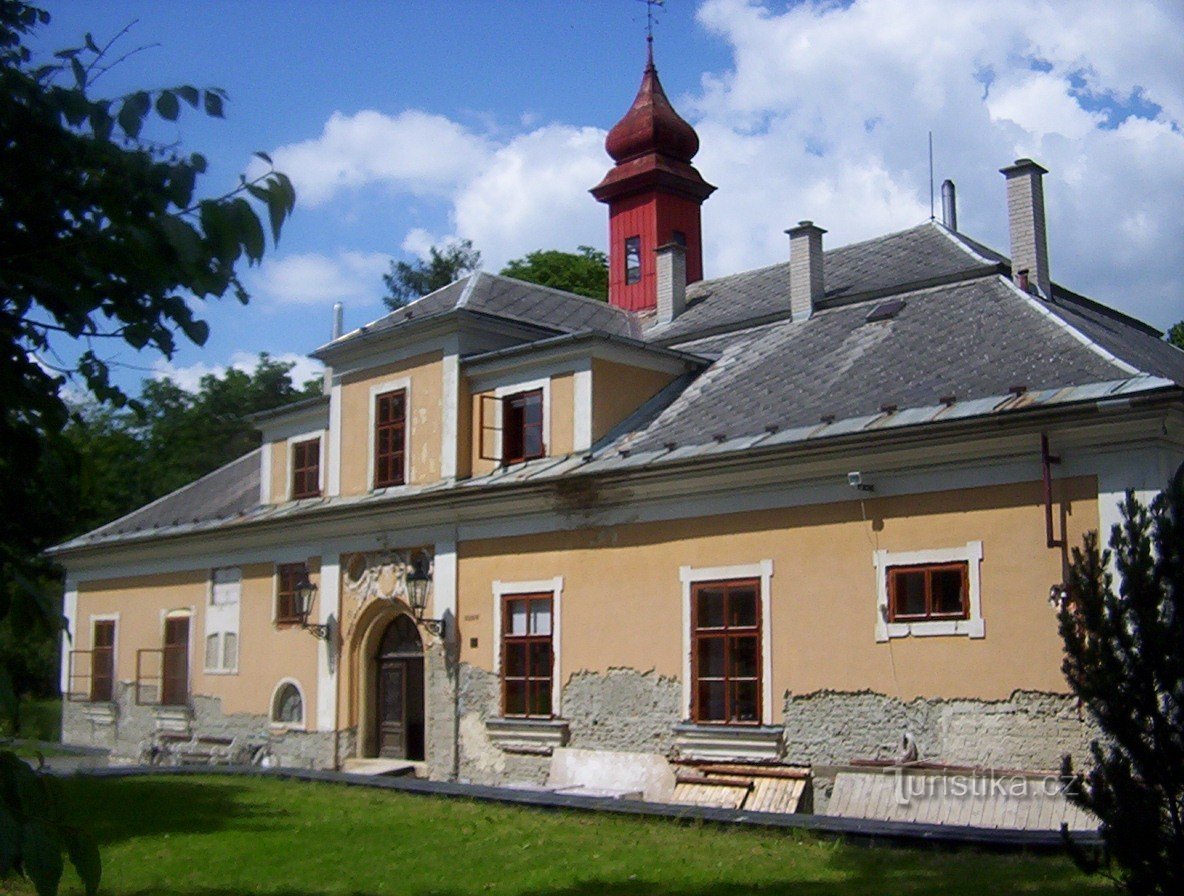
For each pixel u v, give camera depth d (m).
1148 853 7.90
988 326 18.22
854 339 20.00
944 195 25.61
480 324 22.20
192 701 26.64
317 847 12.39
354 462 23.64
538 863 11.34
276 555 25.17
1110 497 14.12
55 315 4.58
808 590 16.58
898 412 16.27
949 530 15.35
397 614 22.73
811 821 12.49
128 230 4.12
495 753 20.16
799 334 21.34
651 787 17.88
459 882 10.73
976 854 10.95
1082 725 13.99
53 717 30.53
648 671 18.25
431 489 21.75
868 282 22.05
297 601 24.34
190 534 26.67
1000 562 14.88
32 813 3.79
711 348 22.88
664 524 18.33
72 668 29.95
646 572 18.47
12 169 4.37
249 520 25.31
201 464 45.44
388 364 23.25
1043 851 10.76
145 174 4.29
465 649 20.91
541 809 14.59
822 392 18.25
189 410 46.22
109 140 4.28
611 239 30.84
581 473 18.84
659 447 18.78
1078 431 14.30
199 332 4.61
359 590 23.09
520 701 20.02
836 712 16.12
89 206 4.47
